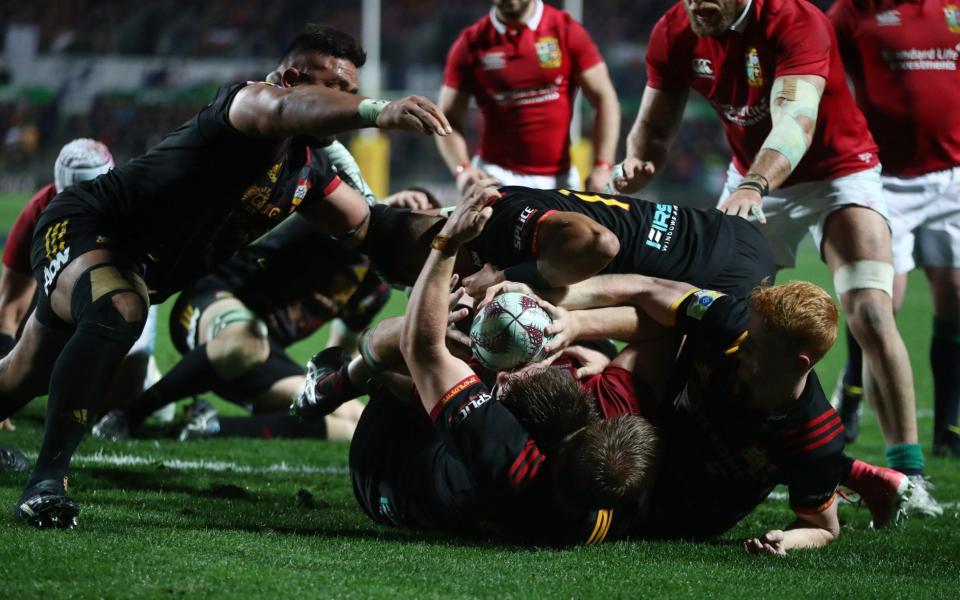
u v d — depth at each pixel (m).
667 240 5.96
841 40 8.57
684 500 5.61
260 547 4.91
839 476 5.52
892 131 8.51
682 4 7.77
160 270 5.84
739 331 5.19
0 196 40.72
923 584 4.92
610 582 4.57
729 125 7.89
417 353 5.01
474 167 12.06
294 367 9.16
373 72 36.03
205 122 5.48
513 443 4.92
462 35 11.64
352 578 4.40
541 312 5.50
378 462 5.59
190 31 45.41
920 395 12.36
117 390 9.03
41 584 4.07
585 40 11.55
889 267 7.39
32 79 44.00
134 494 6.30
